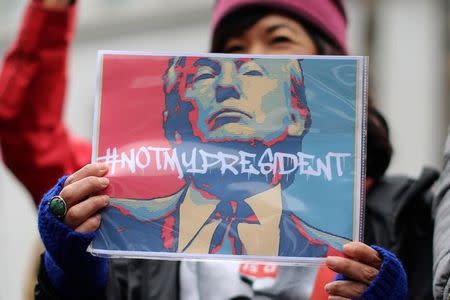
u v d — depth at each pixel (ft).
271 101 7.62
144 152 7.56
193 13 35.12
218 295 8.21
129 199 7.48
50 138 10.87
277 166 7.52
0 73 10.96
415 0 30.86
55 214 7.26
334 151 7.53
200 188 7.50
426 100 30.68
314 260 7.38
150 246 7.43
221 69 7.68
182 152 7.56
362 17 31.07
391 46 31.04
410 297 8.39
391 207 8.63
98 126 7.62
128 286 8.25
